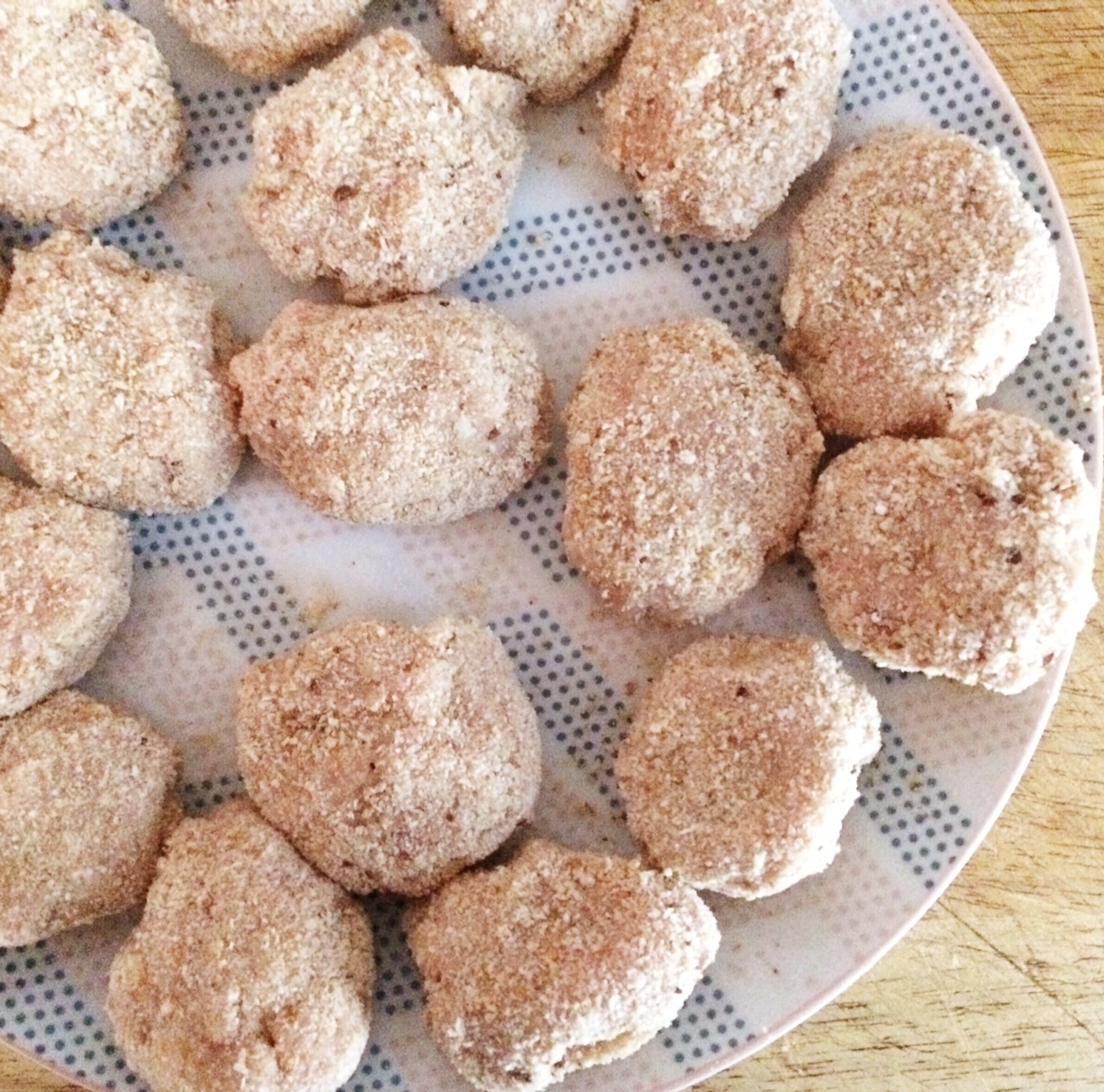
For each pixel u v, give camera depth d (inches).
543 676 10.2
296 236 9.7
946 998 11.2
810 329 9.7
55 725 9.7
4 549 9.5
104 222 10.0
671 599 9.7
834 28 9.4
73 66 9.4
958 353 9.3
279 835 9.7
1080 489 9.2
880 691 9.9
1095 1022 11.2
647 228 10.1
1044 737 11.1
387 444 9.6
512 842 10.1
